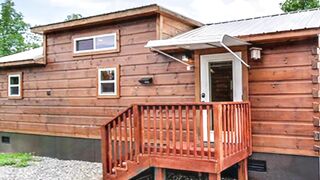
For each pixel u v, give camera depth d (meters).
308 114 5.58
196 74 6.69
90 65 8.41
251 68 6.13
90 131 8.43
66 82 8.90
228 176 6.38
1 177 7.03
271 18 7.69
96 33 8.29
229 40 5.64
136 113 5.38
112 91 8.02
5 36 23.91
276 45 5.89
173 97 7.05
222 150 4.70
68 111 8.87
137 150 5.38
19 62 9.47
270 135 5.92
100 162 8.25
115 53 7.95
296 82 5.70
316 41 5.50
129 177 5.48
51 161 8.74
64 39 8.92
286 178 5.75
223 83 6.43
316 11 7.50
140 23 7.56
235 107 5.31
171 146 5.30
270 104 5.93
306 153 5.58
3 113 10.59
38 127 9.60
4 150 10.53
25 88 9.92
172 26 7.68
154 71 7.34
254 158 6.05
